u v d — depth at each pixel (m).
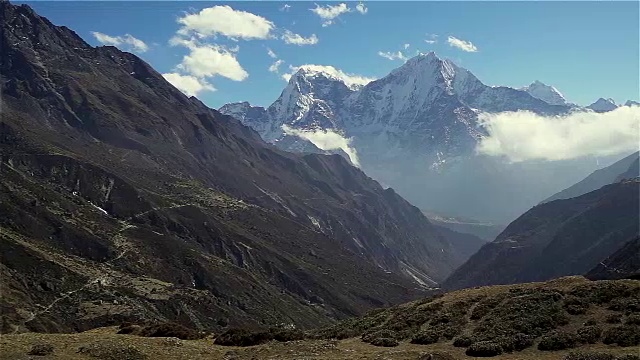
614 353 36.12
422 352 39.94
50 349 39.19
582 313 44.31
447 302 53.53
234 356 41.47
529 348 40.03
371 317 58.12
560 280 54.06
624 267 164.50
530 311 45.62
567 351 38.50
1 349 38.97
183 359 40.44
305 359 37.84
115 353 39.28
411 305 57.53
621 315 42.12
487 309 48.38
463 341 42.31
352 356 39.25
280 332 52.28
